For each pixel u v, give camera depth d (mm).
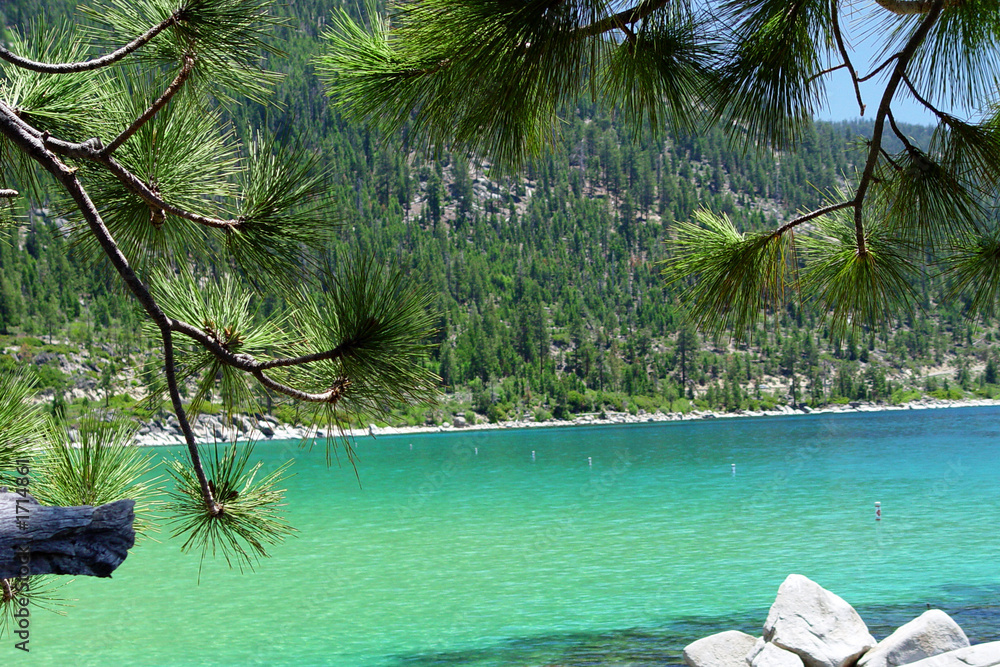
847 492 27922
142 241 2342
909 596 12117
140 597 13758
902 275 2621
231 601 13391
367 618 12094
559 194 187000
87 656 10242
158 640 10992
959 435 59000
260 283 2180
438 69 2088
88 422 2092
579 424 119000
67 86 2420
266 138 2172
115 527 1366
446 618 11977
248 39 2270
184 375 2100
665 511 24359
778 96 1988
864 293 2631
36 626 11867
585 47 1933
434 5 1825
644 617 11578
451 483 35844
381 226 147000
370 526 22484
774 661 8141
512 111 1936
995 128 2189
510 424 116750
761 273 2596
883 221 2545
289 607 12898
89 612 12703
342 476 40094
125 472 2068
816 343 140875
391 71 2158
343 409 2000
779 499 26578
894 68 2100
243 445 2078
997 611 10922
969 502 24031
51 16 2430
